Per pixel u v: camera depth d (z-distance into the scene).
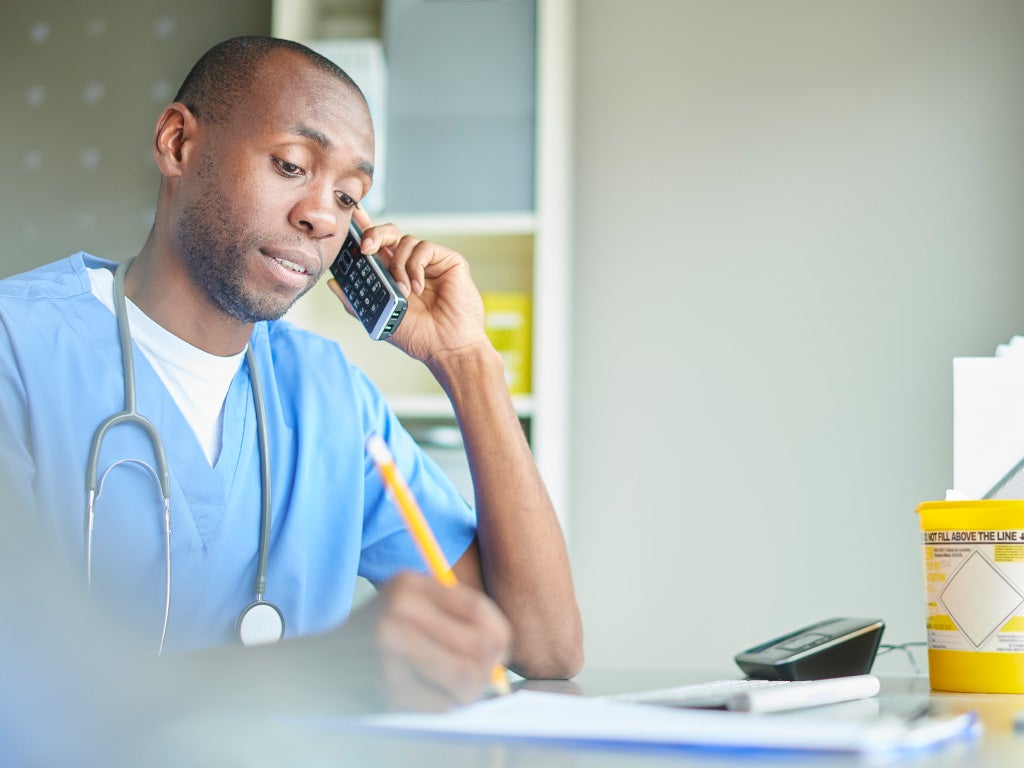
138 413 1.16
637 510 2.37
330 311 2.43
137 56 2.61
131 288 1.24
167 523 1.12
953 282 2.31
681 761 0.52
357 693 0.61
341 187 1.20
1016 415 1.24
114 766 0.54
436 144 2.23
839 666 1.14
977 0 2.37
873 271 2.35
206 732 0.58
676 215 2.43
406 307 1.29
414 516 0.67
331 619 1.26
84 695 0.60
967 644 0.97
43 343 1.14
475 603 0.61
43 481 1.09
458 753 0.54
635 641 2.34
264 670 0.62
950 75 2.36
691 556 2.34
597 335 2.43
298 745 0.56
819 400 2.34
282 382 1.34
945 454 2.28
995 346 2.28
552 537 1.25
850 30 2.41
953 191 2.33
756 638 2.30
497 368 1.31
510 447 1.27
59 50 2.63
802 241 2.38
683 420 2.38
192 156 1.20
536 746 0.56
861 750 0.52
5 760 0.57
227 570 1.19
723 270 2.40
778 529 2.32
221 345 1.23
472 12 2.25
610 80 2.49
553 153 2.24
